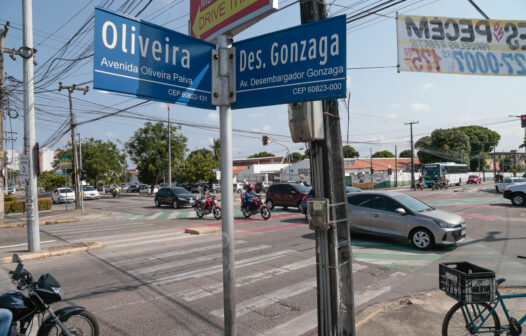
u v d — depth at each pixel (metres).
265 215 15.23
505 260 7.46
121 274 6.84
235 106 2.55
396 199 9.40
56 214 21.72
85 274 6.93
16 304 3.36
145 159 45.16
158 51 2.32
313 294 5.49
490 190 34.22
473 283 3.24
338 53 2.18
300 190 18.58
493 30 4.69
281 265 7.26
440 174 44.69
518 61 4.68
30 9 9.61
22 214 23.03
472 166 81.44
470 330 3.43
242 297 5.40
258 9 2.36
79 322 3.74
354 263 7.43
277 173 69.06
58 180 58.31
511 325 3.39
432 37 4.65
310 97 2.28
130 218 18.64
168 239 10.84
